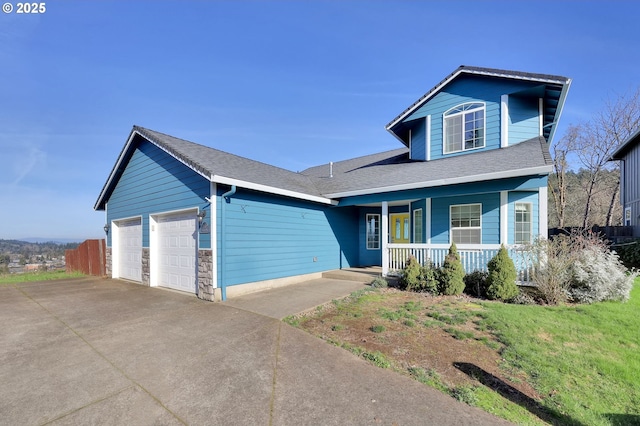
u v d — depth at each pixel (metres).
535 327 4.80
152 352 4.11
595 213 25.67
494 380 3.27
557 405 2.86
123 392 3.09
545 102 10.01
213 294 7.06
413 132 11.95
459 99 10.33
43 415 2.71
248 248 7.93
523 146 8.91
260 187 7.74
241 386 3.17
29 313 6.31
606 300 6.33
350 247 12.20
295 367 3.59
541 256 6.72
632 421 2.66
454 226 9.22
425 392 3.03
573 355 3.87
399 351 4.02
